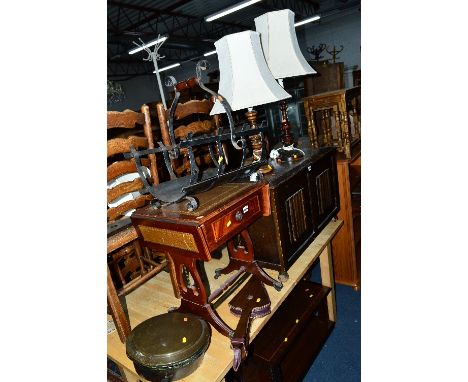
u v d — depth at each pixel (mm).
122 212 1684
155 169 1844
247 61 1697
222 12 8242
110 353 1495
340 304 2809
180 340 1284
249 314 1522
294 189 1863
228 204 1375
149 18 9547
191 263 1431
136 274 2152
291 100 3877
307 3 11594
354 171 2891
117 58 12688
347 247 2795
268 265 1847
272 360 1784
